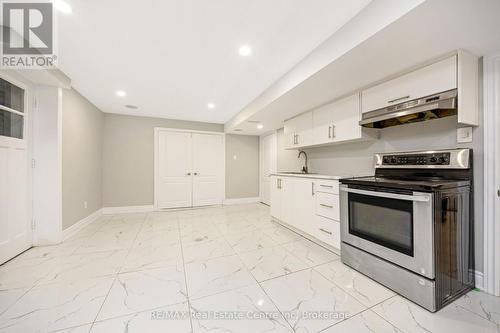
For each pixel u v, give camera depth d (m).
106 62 2.16
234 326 1.21
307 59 1.96
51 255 2.18
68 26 1.61
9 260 2.05
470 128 1.61
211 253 2.25
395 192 1.52
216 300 1.45
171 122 4.62
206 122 4.95
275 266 1.95
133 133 4.29
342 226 2.00
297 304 1.40
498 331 1.16
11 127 2.11
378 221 1.67
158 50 1.94
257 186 5.55
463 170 1.61
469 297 1.47
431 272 1.31
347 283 1.66
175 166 4.67
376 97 2.00
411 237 1.42
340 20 1.50
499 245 1.48
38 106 2.41
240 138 5.34
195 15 1.49
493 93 1.50
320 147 3.26
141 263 2.02
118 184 4.17
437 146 1.82
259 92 2.95
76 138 2.96
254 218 3.82
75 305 1.39
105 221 3.58
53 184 2.47
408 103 1.71
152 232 2.98
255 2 1.36
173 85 2.74
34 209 2.40
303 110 3.02
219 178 5.11
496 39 1.35
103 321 1.25
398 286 1.50
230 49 1.91
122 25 1.59
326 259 2.09
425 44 1.40
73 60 2.12
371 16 1.32
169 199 4.61
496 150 1.49
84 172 3.23
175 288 1.59
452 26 1.22
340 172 2.86
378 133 2.30
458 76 1.45
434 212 1.32
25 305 1.39
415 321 1.24
